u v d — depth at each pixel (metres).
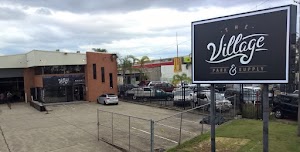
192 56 10.48
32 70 40.25
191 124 20.42
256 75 8.87
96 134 18.72
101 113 27.92
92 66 39.19
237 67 9.30
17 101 40.22
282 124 17.70
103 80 40.34
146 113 27.50
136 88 37.78
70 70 38.31
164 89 43.50
